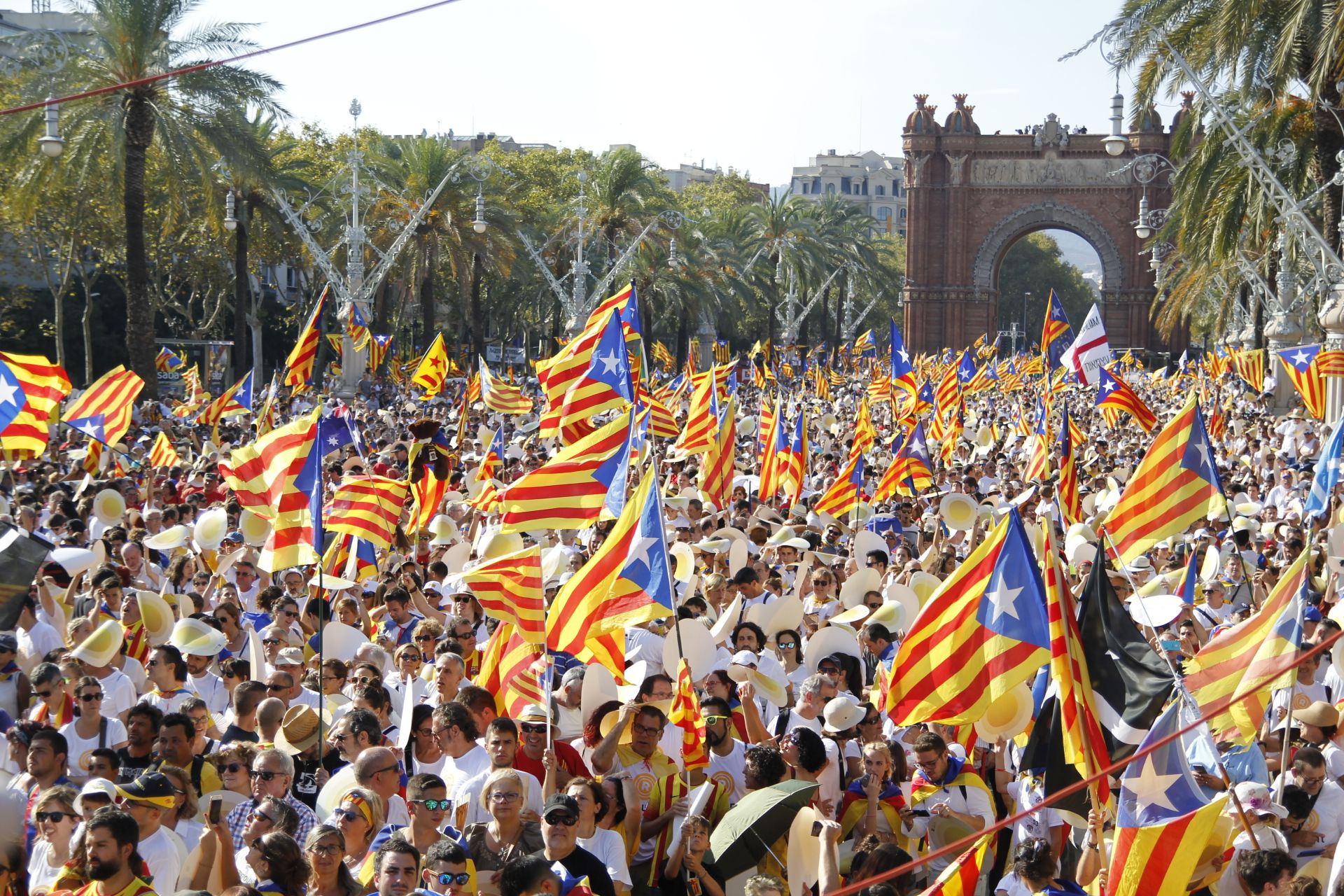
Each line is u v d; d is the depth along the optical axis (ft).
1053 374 119.03
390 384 211.61
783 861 27.27
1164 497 43.93
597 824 26.45
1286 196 84.43
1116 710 27.94
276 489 41.75
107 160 130.41
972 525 59.11
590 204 231.91
